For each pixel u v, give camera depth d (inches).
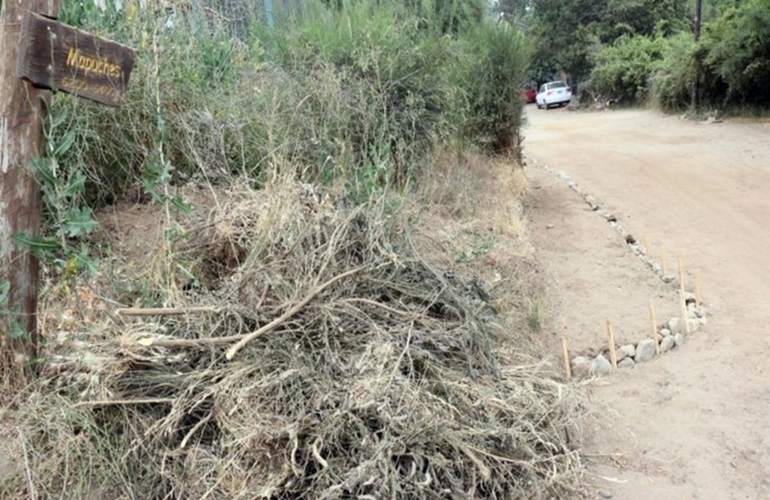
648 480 105.1
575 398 106.3
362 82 216.8
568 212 294.2
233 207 119.3
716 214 280.7
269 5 278.8
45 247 92.1
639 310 175.5
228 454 76.7
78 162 113.6
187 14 180.1
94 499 78.3
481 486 82.2
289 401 81.4
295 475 74.7
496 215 230.1
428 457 78.5
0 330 89.0
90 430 80.4
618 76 1032.8
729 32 647.8
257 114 155.9
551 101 1187.9
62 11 124.4
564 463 92.8
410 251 118.6
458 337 99.9
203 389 82.9
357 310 96.3
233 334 90.3
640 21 1234.0
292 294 95.5
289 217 106.5
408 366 90.5
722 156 435.8
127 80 97.0
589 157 484.4
